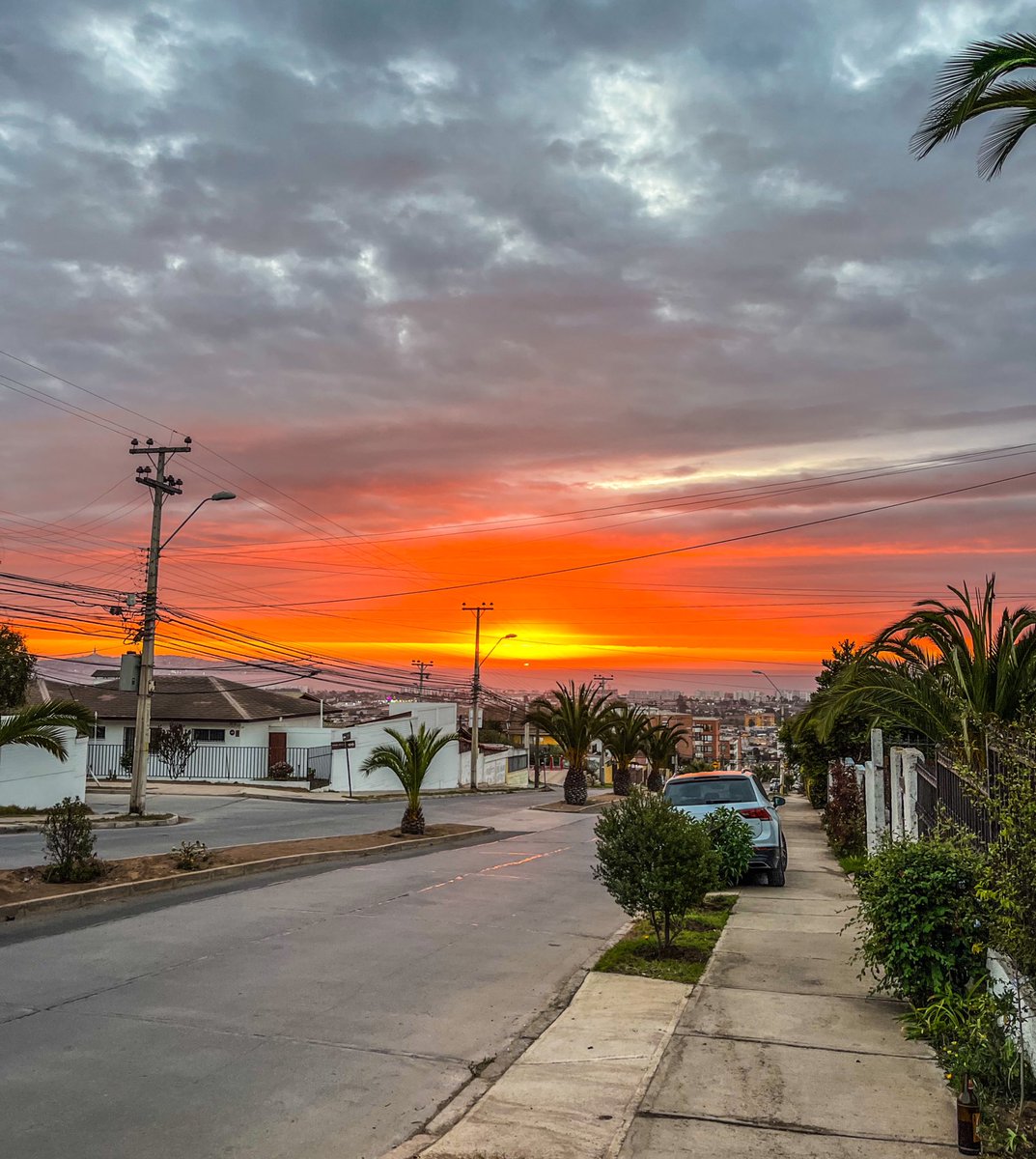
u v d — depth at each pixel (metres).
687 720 138.62
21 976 9.08
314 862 18.84
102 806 34.75
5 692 33.84
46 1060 6.73
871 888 7.98
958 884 7.50
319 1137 5.57
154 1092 6.16
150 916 12.36
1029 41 7.52
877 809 17.69
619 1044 7.18
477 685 57.88
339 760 47.38
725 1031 7.46
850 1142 5.29
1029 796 6.12
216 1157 5.27
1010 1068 5.87
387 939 11.13
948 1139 5.32
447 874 17.36
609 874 10.49
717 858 10.70
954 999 7.06
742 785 16.84
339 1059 6.91
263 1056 6.92
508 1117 5.76
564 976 9.64
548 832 29.31
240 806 36.53
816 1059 6.73
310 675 51.94
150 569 32.12
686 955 10.33
